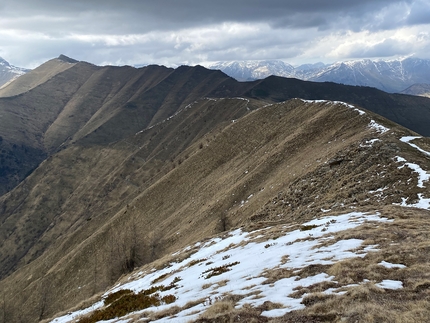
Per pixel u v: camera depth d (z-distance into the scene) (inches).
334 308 410.3
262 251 899.4
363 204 1318.9
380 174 1515.7
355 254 651.5
